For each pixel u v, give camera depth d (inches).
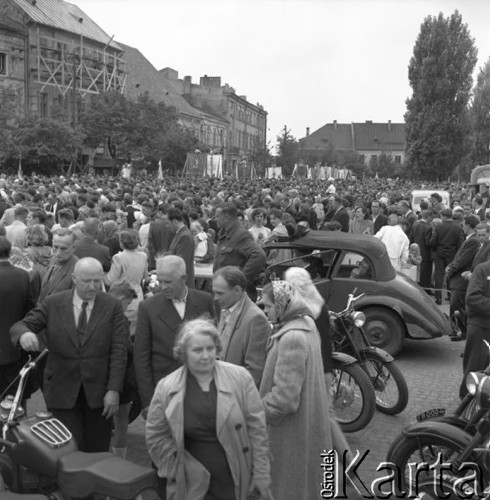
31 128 1707.7
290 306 183.6
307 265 391.2
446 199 1003.3
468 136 3211.1
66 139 1740.9
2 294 245.1
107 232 426.3
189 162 1940.2
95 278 208.7
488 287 289.0
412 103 3166.8
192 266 367.9
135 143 2100.1
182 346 163.0
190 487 162.9
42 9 2276.1
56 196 688.4
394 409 300.5
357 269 390.6
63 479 164.9
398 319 387.5
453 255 573.6
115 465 165.2
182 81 3892.7
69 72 2265.0
